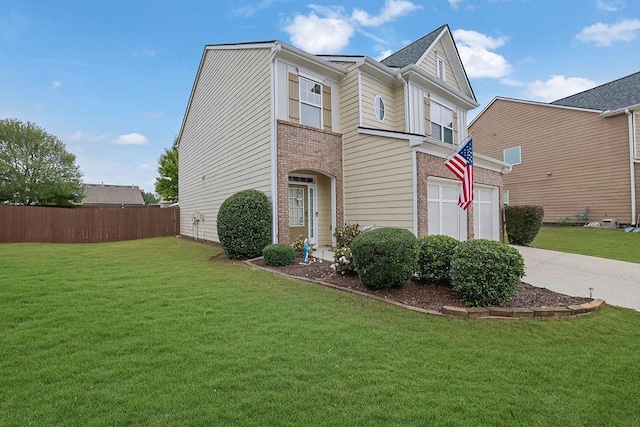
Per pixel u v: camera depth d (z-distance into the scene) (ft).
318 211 37.60
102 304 16.03
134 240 49.83
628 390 9.40
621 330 13.91
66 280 20.48
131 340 12.00
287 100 32.17
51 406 8.19
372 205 32.68
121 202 133.59
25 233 47.70
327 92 35.81
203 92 47.60
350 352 11.39
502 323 14.51
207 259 29.94
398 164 30.22
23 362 10.30
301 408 8.28
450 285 19.57
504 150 71.56
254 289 19.34
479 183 39.24
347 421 7.82
